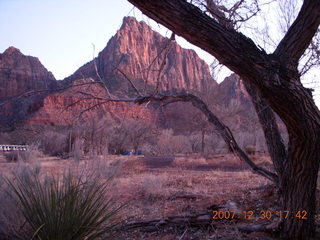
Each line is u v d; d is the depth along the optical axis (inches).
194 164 742.5
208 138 1195.3
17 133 1605.6
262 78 120.2
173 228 202.8
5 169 255.8
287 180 159.9
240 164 681.6
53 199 136.6
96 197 160.1
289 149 153.3
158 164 780.0
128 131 1205.7
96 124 591.8
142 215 249.8
